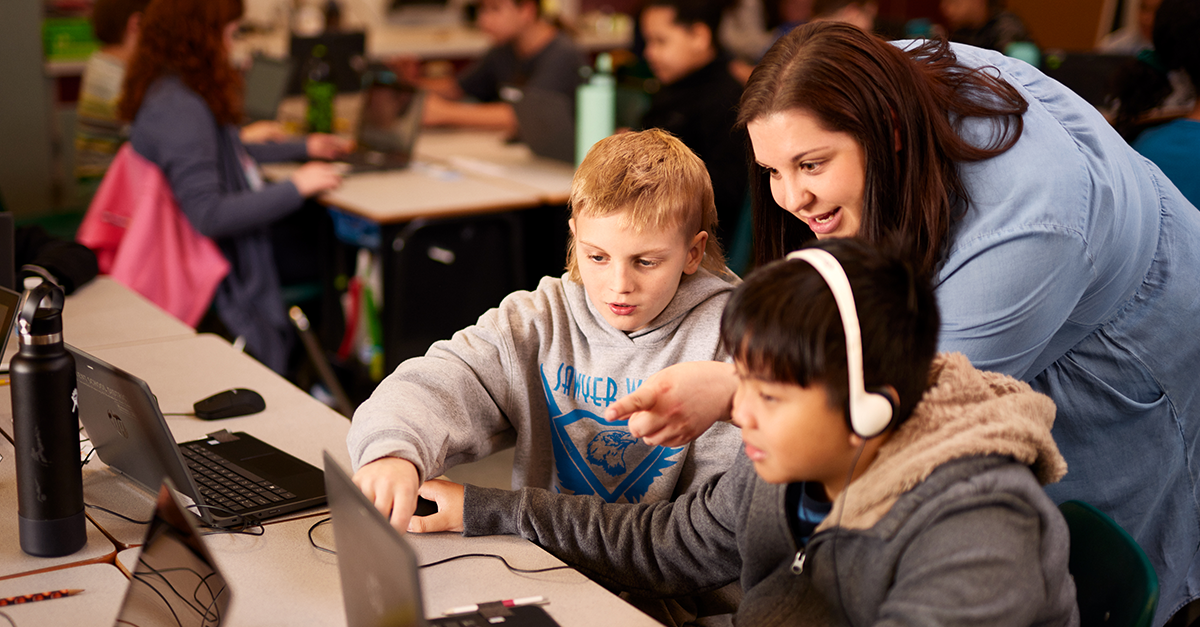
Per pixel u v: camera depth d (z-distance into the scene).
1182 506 1.34
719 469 1.29
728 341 0.86
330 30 5.07
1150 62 1.95
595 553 1.17
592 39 6.62
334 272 3.53
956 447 0.85
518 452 1.37
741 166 3.15
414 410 1.21
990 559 0.80
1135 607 0.98
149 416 1.15
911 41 1.22
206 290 2.85
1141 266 1.22
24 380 1.07
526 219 3.52
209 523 1.20
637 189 1.21
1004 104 1.10
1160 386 1.26
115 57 3.68
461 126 4.52
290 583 1.08
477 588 1.07
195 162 2.81
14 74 4.07
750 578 1.04
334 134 4.12
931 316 0.87
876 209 1.08
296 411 1.60
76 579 1.08
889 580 0.87
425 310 3.24
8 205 4.18
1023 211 1.06
